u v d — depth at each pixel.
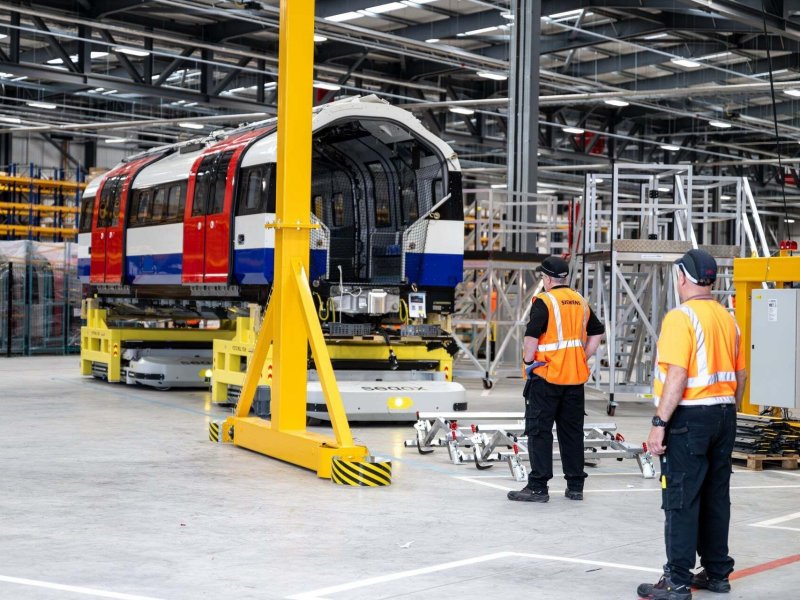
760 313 9.91
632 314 15.41
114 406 13.37
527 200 19.58
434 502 7.44
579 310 7.60
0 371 19.22
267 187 11.71
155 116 34.12
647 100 31.89
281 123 9.13
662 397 5.01
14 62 23.02
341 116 11.81
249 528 6.43
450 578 5.32
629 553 5.98
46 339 24.69
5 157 36.19
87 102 33.78
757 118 31.81
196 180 13.55
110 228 16.44
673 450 5.04
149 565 5.46
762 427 9.68
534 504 7.46
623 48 26.20
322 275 11.88
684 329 5.03
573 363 7.53
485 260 17.33
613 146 35.44
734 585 5.37
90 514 6.77
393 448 10.17
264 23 22.20
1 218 29.86
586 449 9.44
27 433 10.74
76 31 25.86
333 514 6.91
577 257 17.52
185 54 25.30
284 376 9.20
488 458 9.02
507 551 5.96
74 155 39.34
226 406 13.48
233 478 8.23
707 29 22.61
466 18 23.39
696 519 5.01
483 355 23.50
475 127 32.94
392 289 12.20
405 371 12.42
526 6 19.53
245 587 5.06
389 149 12.90
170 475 8.32
